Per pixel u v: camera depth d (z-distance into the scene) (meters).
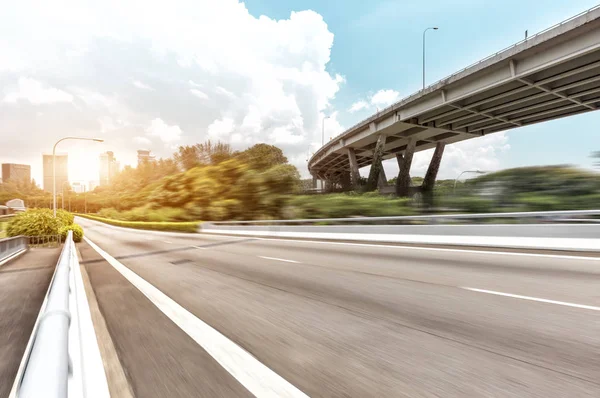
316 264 9.34
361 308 4.91
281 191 41.84
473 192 20.03
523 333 3.71
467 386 2.61
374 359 3.16
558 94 38.16
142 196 83.62
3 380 3.22
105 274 9.18
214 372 2.99
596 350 3.22
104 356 3.40
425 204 24.00
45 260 15.07
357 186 60.56
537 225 9.90
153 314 4.96
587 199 16.52
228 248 15.07
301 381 2.78
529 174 18.06
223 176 49.97
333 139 72.12
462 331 3.83
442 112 46.44
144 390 2.69
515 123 52.28
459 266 7.98
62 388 1.32
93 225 73.75
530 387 2.56
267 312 4.88
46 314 2.29
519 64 32.88
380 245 13.21
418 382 2.70
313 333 3.93
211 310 5.09
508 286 5.89
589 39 27.19
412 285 6.27
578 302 4.84
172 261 11.45
